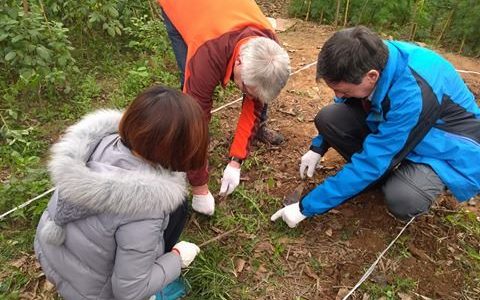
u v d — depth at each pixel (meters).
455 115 2.53
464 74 4.76
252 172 3.29
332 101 4.10
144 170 1.64
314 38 5.28
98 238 1.70
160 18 5.00
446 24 5.48
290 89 4.22
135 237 1.65
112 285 1.80
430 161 2.57
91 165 1.68
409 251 2.81
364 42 2.15
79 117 3.75
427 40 5.58
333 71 2.19
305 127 3.76
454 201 3.15
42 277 2.57
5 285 2.50
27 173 3.03
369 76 2.20
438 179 2.60
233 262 2.70
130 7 4.82
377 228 2.93
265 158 3.42
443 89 2.43
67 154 1.66
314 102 4.07
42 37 3.83
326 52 2.20
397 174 2.69
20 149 3.37
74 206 1.65
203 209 2.82
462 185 2.55
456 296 2.59
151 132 1.52
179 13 2.70
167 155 1.57
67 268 1.85
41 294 2.50
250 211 3.00
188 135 1.54
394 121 2.34
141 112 1.53
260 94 2.26
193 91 2.46
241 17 2.49
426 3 5.65
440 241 2.87
